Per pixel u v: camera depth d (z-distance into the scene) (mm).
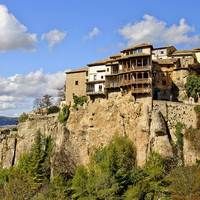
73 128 128125
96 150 121125
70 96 137500
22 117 150250
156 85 121500
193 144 107312
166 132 110938
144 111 114375
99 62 132375
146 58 117438
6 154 145000
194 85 118875
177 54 132750
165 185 98062
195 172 98750
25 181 117625
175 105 113312
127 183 102375
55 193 111562
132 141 114750
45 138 135250
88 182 110500
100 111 124500
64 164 124312
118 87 121688
